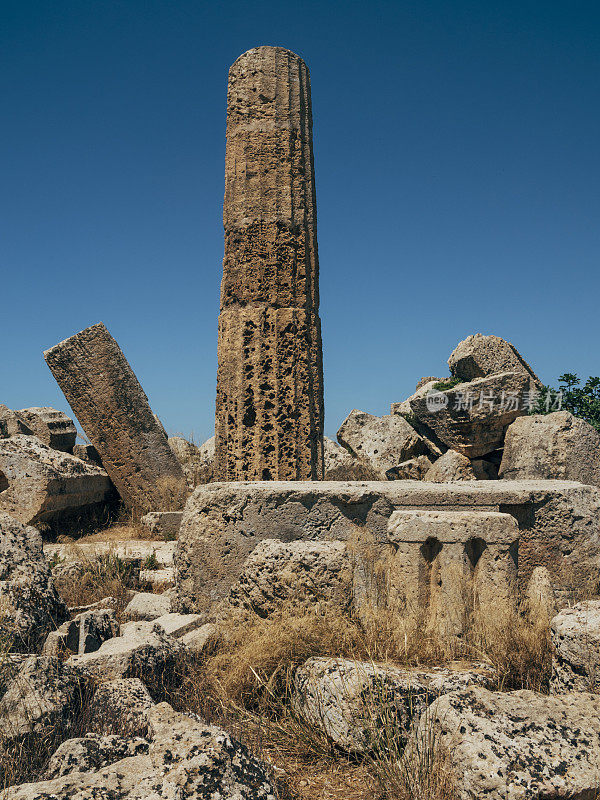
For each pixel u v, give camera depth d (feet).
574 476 33.35
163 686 16.12
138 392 43.29
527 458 34.68
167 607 22.76
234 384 32.58
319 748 13.87
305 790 12.57
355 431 49.93
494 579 18.39
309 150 34.86
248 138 33.83
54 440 46.85
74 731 13.55
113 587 25.90
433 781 11.58
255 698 15.81
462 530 18.43
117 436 42.65
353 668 14.43
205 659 17.69
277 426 32.30
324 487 21.86
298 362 32.94
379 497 21.63
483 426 37.96
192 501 22.35
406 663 15.30
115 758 11.57
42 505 35.88
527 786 10.67
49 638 17.85
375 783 12.44
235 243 33.50
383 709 13.26
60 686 14.15
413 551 18.61
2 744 12.50
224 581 21.21
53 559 27.53
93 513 42.39
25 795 9.89
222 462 32.73
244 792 10.34
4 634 17.01
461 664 16.21
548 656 16.38
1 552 19.43
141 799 9.92
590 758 11.28
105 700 14.17
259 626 17.44
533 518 22.12
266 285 33.04
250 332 32.78
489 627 17.42
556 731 11.85
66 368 42.63
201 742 11.16
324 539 21.09
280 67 34.47
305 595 17.57
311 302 34.12
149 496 42.47
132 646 16.42
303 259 33.65
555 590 21.74
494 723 11.88
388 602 19.01
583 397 42.65
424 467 42.57
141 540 37.76
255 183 33.47
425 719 12.59
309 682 14.73
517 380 37.91
